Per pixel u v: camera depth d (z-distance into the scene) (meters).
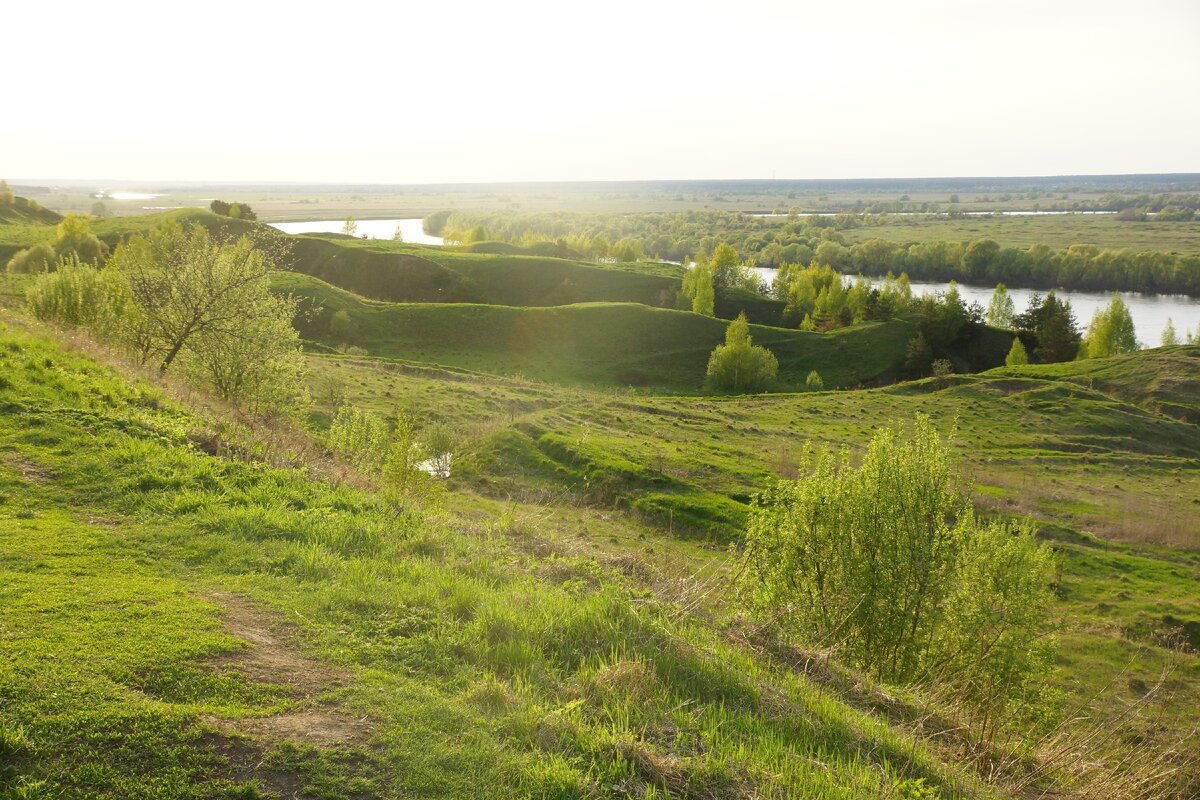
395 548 9.23
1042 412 63.09
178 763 4.40
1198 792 7.57
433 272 116.44
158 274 22.75
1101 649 25.47
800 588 14.00
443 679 6.05
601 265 131.00
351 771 4.61
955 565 14.58
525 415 46.44
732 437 49.19
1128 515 40.19
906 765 6.28
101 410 12.71
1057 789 7.39
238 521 9.04
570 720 5.59
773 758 5.66
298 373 26.44
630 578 10.08
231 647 5.83
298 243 119.56
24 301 33.19
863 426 56.81
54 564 7.12
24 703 4.62
